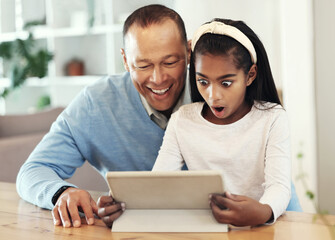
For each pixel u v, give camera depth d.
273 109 1.12
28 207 1.17
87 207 1.02
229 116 1.15
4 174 2.21
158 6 1.28
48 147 1.40
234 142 1.13
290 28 2.43
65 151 1.42
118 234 0.91
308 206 2.40
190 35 4.48
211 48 1.01
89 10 4.97
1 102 5.62
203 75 1.03
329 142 2.36
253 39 1.09
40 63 5.00
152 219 0.92
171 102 1.31
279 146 1.06
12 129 2.51
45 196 1.12
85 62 5.28
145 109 1.42
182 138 1.18
